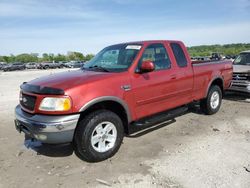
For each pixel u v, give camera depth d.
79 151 4.15
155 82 5.01
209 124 6.18
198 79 6.22
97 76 4.32
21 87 4.50
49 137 3.79
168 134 5.54
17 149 4.91
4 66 53.84
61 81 4.16
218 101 7.10
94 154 4.14
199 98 6.39
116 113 4.67
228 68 7.41
